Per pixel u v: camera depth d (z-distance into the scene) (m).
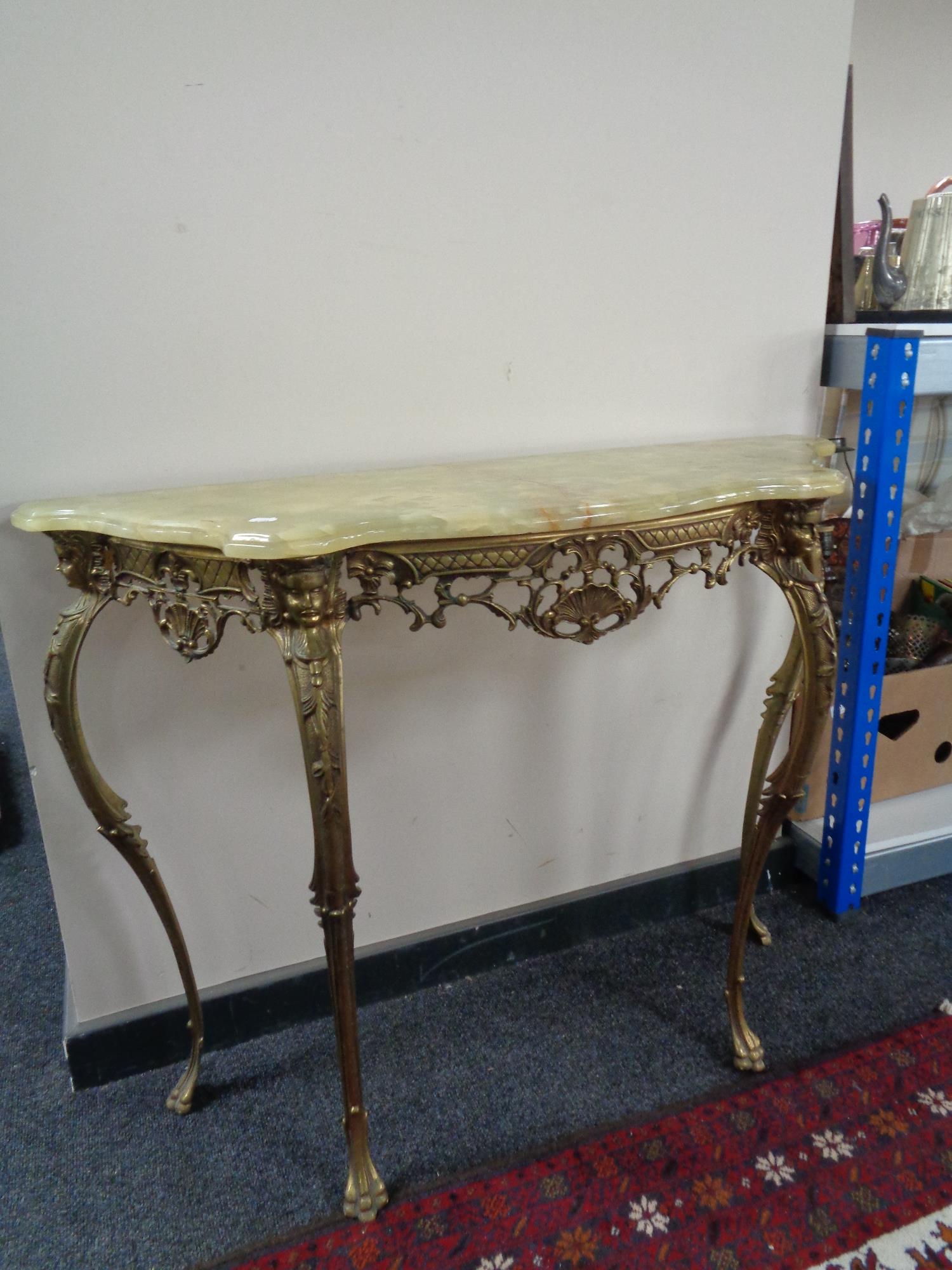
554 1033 1.19
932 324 1.23
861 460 1.23
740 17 1.10
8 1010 1.26
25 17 0.82
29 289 0.89
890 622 1.52
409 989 1.28
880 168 1.62
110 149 0.88
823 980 1.28
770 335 1.25
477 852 1.29
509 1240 0.91
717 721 1.38
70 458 0.95
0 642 2.71
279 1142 1.04
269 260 0.97
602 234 1.12
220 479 1.02
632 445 1.22
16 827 1.79
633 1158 1.00
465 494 0.81
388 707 1.16
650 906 1.41
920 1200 0.94
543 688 1.24
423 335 1.06
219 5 0.88
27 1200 0.97
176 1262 0.90
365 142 0.97
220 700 1.08
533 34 1.01
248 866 1.16
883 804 1.54
